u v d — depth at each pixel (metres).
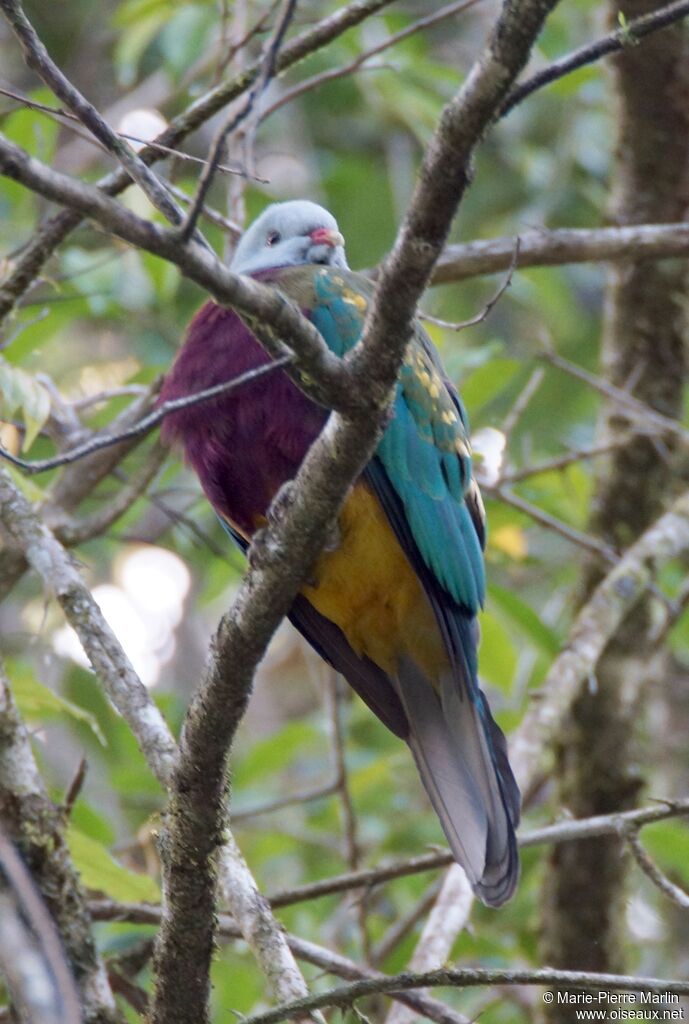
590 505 11.92
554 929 10.99
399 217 14.88
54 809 7.18
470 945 10.66
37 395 7.78
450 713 8.02
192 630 16.59
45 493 8.59
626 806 11.16
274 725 17.44
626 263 11.45
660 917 12.34
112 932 9.24
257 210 14.43
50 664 11.09
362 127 16.31
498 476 10.80
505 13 4.46
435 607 7.88
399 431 7.89
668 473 11.77
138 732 7.09
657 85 11.37
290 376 5.38
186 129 8.16
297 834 12.06
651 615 11.37
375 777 12.52
